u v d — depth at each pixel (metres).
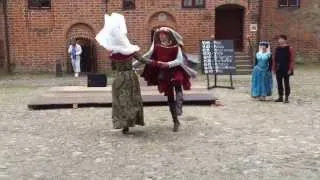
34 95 16.88
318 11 27.42
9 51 25.47
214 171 7.07
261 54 14.66
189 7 25.73
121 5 25.42
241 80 21.56
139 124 9.52
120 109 9.30
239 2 25.89
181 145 8.64
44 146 8.73
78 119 11.38
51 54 25.55
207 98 13.36
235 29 27.00
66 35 25.48
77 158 7.87
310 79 21.20
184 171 7.08
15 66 25.56
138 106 9.41
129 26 25.52
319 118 11.47
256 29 26.08
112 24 9.16
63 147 8.62
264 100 14.63
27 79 23.19
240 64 25.36
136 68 9.91
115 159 7.76
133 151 8.24
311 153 8.07
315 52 27.70
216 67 18.09
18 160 7.82
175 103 9.72
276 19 27.30
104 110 12.58
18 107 13.63
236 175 6.87
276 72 14.17
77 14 25.39
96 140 9.11
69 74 25.34
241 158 7.76
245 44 26.08
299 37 27.53
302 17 27.44
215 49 18.09
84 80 22.53
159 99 13.12
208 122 10.85
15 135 9.76
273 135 9.50
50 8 25.34
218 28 26.98
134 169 7.20
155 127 10.27
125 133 9.61
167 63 9.39
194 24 25.77
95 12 25.39
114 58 9.21
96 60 25.73
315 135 9.52
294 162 7.52
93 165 7.44
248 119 11.30
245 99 14.90
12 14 25.30
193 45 25.83
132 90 9.31
